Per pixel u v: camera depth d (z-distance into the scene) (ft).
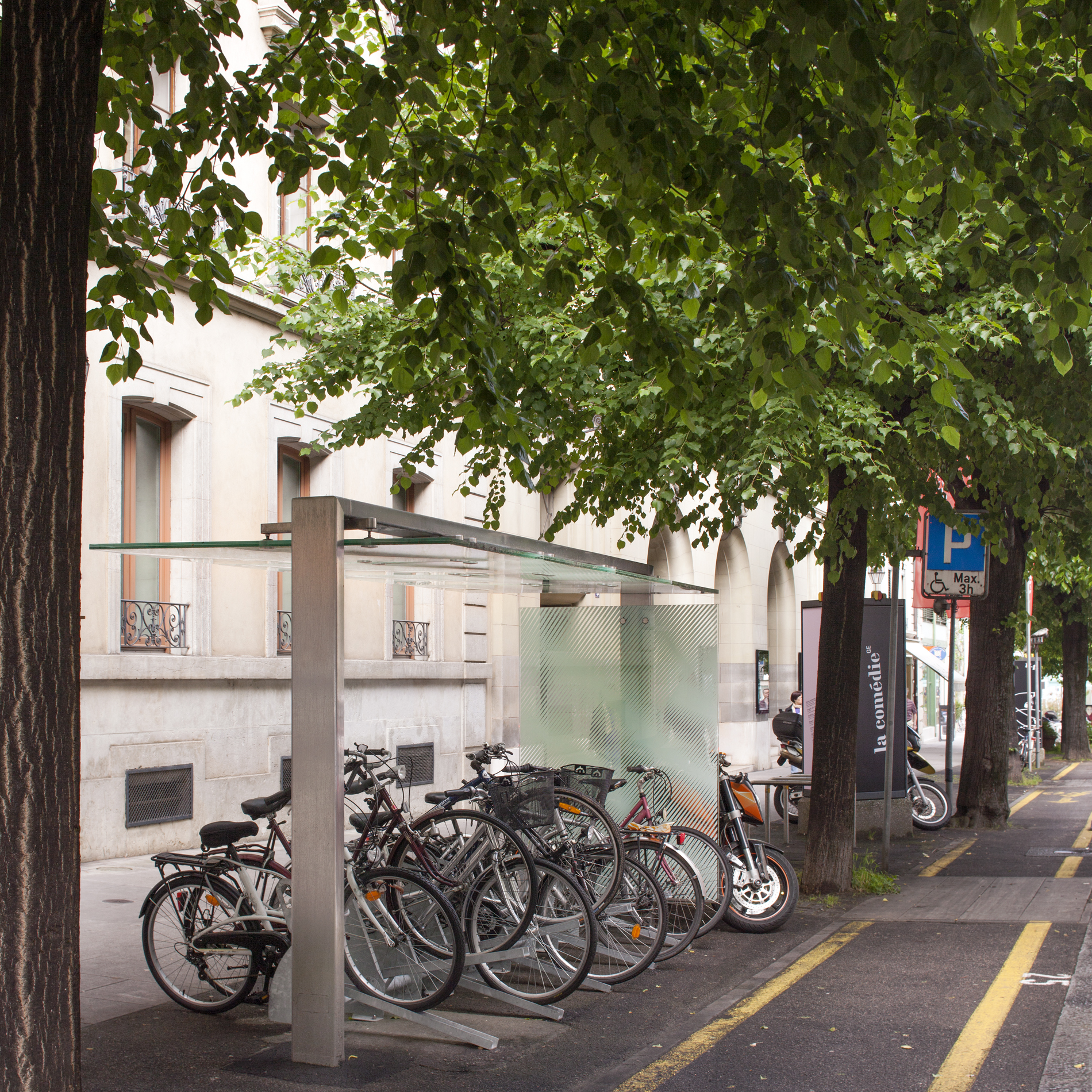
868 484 29.25
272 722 45.80
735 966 23.20
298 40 20.51
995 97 13.57
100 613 37.99
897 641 44.52
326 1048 17.16
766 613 91.81
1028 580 87.20
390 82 17.98
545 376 29.89
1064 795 63.93
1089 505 39.75
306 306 34.01
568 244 22.03
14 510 9.95
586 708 27.89
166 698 40.27
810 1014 19.76
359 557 20.39
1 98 10.23
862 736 43.80
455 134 23.30
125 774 38.24
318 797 17.48
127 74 19.25
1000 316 28.50
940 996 20.79
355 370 32.73
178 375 42.22
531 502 64.39
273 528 18.17
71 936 10.04
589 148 16.99
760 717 89.35
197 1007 19.80
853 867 32.65
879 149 14.74
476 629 56.39
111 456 38.99
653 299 26.55
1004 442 30.53
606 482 34.86
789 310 15.56
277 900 19.70
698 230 18.61
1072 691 100.07
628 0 16.47
